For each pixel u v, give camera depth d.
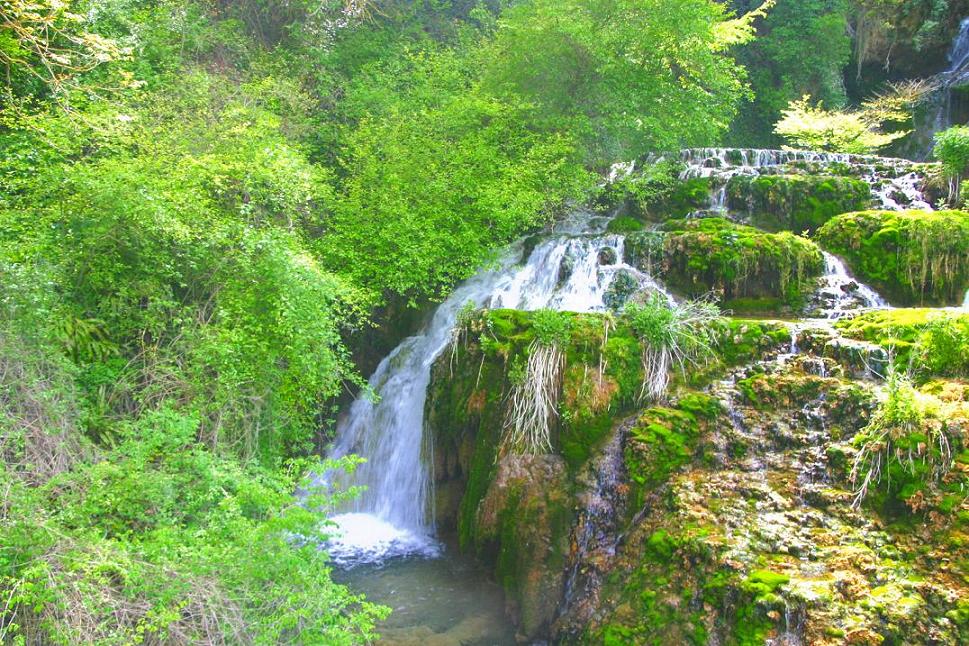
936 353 6.13
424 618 6.11
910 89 19.19
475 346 7.58
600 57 11.98
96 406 6.30
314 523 4.74
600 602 5.35
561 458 6.52
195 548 4.54
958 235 8.61
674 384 6.75
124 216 6.93
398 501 8.77
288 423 7.64
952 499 4.84
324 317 7.10
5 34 8.23
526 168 11.16
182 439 5.59
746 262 8.94
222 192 8.91
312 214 10.67
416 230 10.12
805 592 4.43
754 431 6.05
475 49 15.29
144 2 12.78
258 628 4.12
